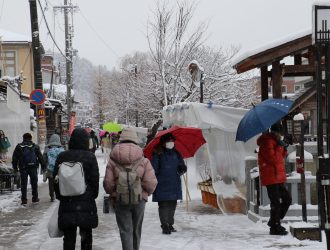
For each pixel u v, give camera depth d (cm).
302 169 916
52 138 1449
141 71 3716
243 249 802
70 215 664
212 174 1188
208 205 1327
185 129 1070
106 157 3059
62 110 4134
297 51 1084
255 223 1037
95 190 686
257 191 1065
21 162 1386
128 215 718
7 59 3766
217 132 1250
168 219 949
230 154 1250
